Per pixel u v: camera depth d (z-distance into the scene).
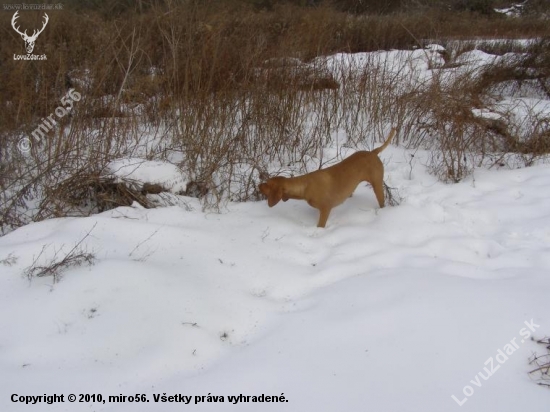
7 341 2.81
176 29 6.36
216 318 3.10
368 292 3.28
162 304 3.12
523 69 8.27
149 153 5.30
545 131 6.05
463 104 5.92
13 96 5.24
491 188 5.07
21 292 3.17
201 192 4.86
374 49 10.17
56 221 4.17
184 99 5.59
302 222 4.43
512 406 2.34
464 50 9.52
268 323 3.13
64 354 2.75
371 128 6.54
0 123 4.96
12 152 4.90
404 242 4.06
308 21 8.00
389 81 7.00
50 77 5.73
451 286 3.26
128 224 4.00
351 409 2.37
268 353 2.80
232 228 4.22
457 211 4.54
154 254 3.70
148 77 6.28
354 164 4.24
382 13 13.04
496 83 7.88
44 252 3.59
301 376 2.60
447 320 2.94
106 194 4.58
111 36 6.33
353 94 6.88
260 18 8.48
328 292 3.38
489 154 5.84
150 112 6.18
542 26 12.73
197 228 4.18
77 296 3.12
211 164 4.84
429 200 4.79
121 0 9.19
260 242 4.02
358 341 2.83
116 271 3.30
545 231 4.16
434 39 10.52
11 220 4.31
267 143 5.61
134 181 4.63
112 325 2.94
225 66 5.96
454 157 5.67
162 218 4.28
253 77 6.03
